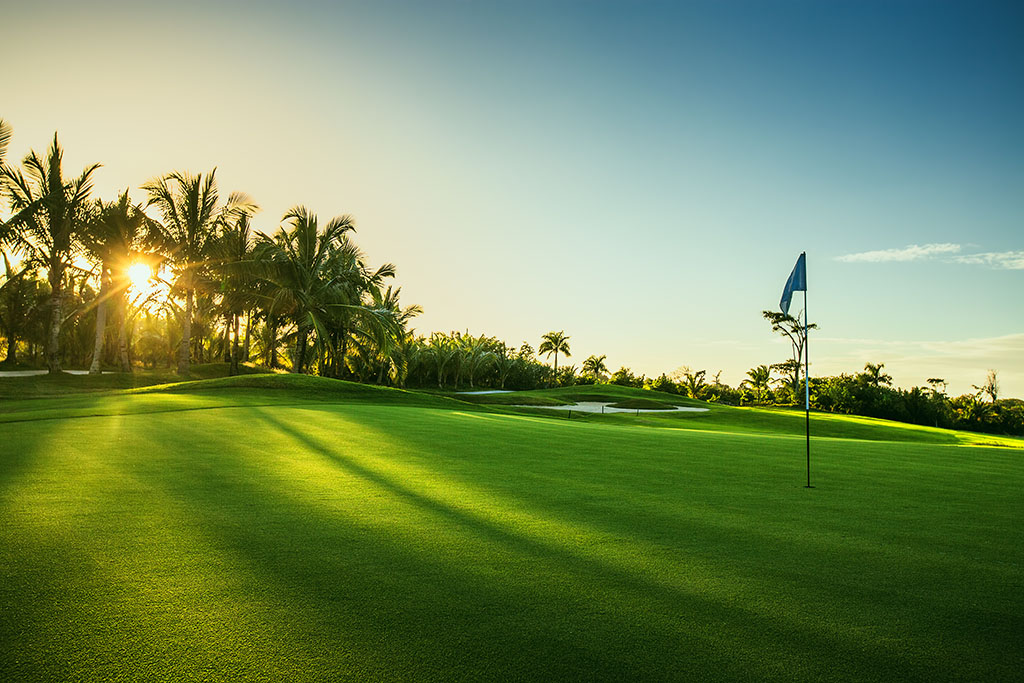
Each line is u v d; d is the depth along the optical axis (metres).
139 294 36.66
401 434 13.70
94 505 6.48
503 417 22.11
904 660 3.54
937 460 12.89
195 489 7.41
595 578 4.72
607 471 9.91
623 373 90.06
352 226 42.53
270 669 3.20
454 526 6.10
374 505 6.88
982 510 7.63
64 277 33.81
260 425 14.14
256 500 6.95
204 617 3.81
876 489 8.99
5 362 44.16
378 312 43.16
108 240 32.56
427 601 4.16
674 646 3.62
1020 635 3.92
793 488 8.91
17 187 29.47
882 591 4.64
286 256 39.50
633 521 6.56
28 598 4.03
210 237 35.66
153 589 4.23
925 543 6.02
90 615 3.79
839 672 3.37
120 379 32.31
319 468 9.12
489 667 3.29
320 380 28.75
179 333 62.09
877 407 62.31
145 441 11.12
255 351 59.38
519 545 5.52
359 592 4.29
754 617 4.07
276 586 4.35
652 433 18.00
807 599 4.43
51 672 3.12
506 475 9.17
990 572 5.15
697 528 6.35
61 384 29.48
